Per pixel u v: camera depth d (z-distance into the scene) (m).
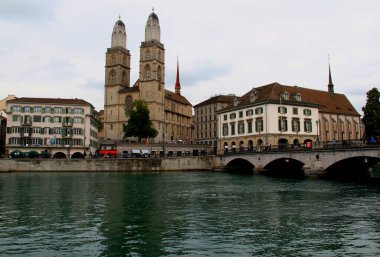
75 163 76.00
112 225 20.11
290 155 55.44
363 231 18.44
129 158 76.44
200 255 14.69
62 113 97.50
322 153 49.62
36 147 94.88
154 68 123.81
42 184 45.12
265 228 19.17
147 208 25.73
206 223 20.47
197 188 39.31
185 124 150.38
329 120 97.31
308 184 43.00
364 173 56.09
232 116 90.81
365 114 81.75
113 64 129.12
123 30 132.50
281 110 81.00
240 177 56.56
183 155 82.38
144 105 106.81
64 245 16.17
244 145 86.19
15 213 23.88
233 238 17.19
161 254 14.86
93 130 110.25
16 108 94.69
